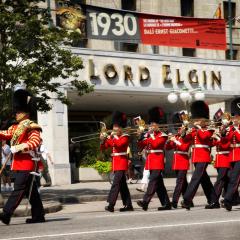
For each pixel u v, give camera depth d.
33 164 16.33
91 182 43.44
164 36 48.00
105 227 15.22
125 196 22.16
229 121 21.31
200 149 21.34
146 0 57.03
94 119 51.81
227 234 13.45
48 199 28.67
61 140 41.50
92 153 44.91
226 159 21.83
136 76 44.56
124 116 22.33
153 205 25.91
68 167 41.56
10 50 25.61
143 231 14.19
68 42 28.28
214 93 48.38
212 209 21.25
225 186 21.95
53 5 45.91
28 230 14.88
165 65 45.91
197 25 49.03
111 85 43.31
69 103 28.77
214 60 48.56
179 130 22.36
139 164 45.53
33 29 26.22
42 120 41.75
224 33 49.78
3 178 34.41
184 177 22.47
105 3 54.44
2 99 25.88
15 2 26.91
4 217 16.09
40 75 26.44
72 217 18.95
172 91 41.78
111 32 45.84
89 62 42.44
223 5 61.16
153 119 22.33
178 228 14.68
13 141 16.05
